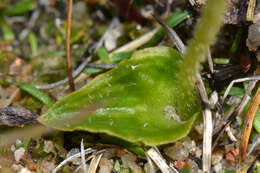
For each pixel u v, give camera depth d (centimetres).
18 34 21
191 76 16
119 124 16
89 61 19
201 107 17
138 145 17
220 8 15
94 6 21
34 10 21
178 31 19
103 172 17
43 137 17
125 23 20
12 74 19
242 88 18
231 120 17
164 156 17
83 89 17
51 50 20
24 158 17
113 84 17
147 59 17
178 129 16
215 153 17
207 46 15
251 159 17
